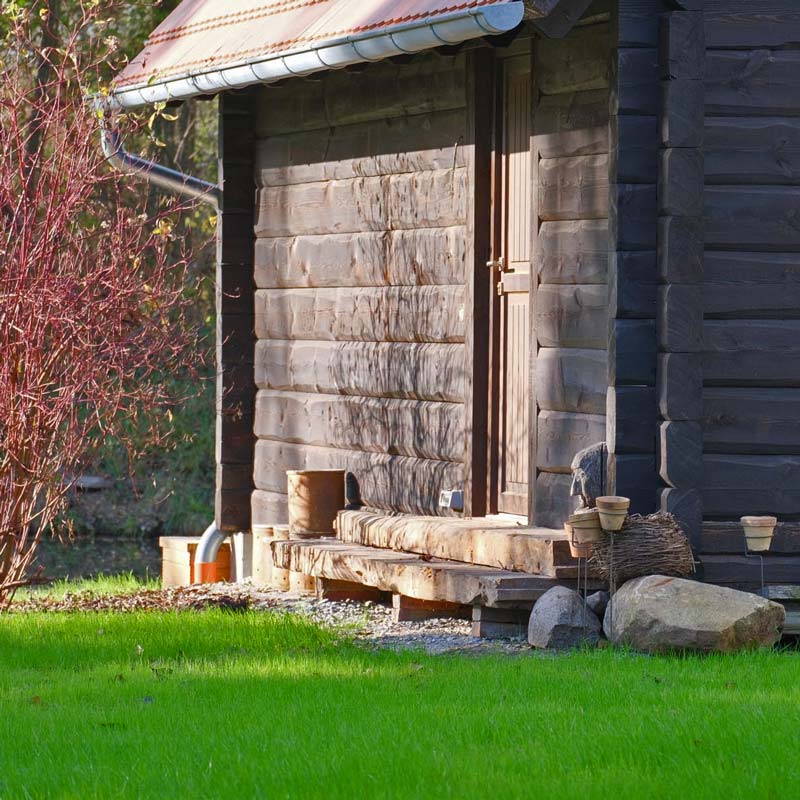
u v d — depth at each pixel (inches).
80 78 636.1
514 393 604.1
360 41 550.0
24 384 598.2
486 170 611.8
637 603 487.5
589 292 551.5
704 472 525.7
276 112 737.0
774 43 521.0
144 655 488.4
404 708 384.8
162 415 1059.9
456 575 539.8
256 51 622.5
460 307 621.0
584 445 554.6
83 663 477.4
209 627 542.6
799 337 528.1
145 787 318.0
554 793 305.3
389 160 661.3
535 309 576.1
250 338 762.2
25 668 470.3
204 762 334.6
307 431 718.5
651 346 521.0
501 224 609.9
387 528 613.6
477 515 613.6
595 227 549.0
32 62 838.5
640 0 515.5
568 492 560.1
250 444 764.0
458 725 363.3
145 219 659.4
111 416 645.3
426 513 637.9
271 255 743.7
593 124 548.7
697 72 512.4
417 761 329.7
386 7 553.3
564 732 354.9
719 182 522.6
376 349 669.9
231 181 756.6
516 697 400.2
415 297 647.1
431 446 637.3
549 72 568.4
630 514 518.3
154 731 367.9
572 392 559.2
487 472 615.2
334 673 444.1
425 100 637.9
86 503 1238.3
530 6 493.7
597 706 386.0
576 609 505.0
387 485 661.3
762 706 381.1
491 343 611.8
